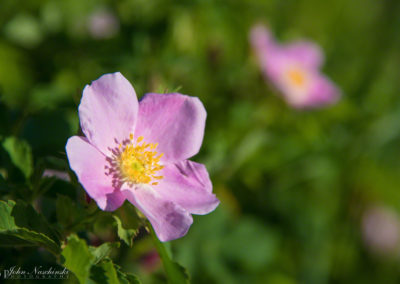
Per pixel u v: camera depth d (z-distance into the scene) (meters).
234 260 0.38
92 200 0.24
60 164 0.28
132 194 0.24
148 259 0.33
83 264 0.23
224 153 0.38
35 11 0.43
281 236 0.43
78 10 0.43
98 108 0.24
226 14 0.42
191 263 0.37
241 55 0.44
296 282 0.43
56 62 0.41
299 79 0.47
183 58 0.38
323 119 0.48
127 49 0.38
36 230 0.24
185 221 0.24
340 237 0.49
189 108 0.26
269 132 0.43
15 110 0.30
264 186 0.43
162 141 0.26
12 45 0.41
